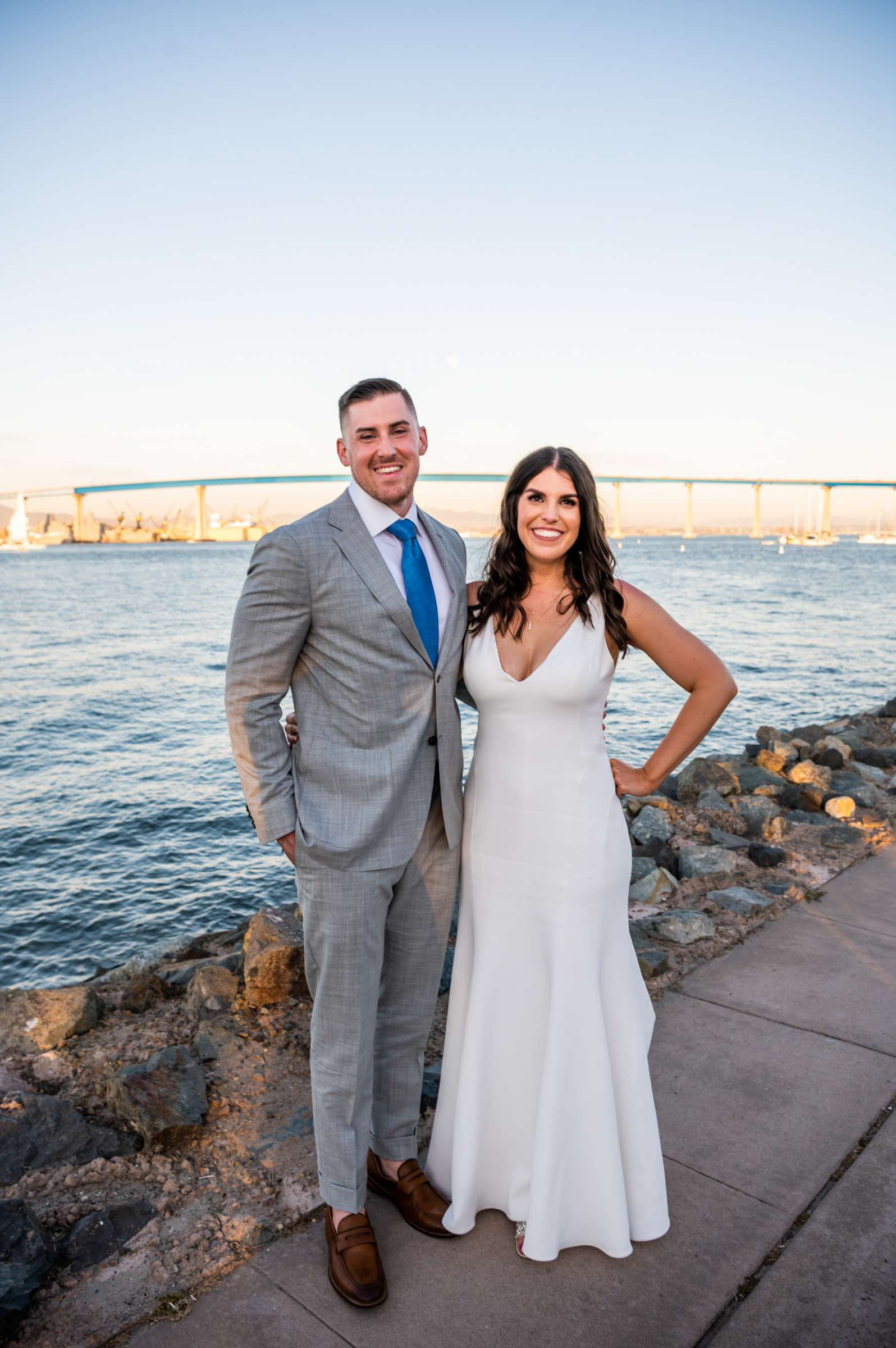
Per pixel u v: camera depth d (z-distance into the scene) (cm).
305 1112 233
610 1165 189
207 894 898
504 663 196
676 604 4409
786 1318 173
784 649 2678
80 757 1595
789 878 395
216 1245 190
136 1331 169
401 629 183
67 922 835
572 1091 189
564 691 190
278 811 185
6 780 1429
